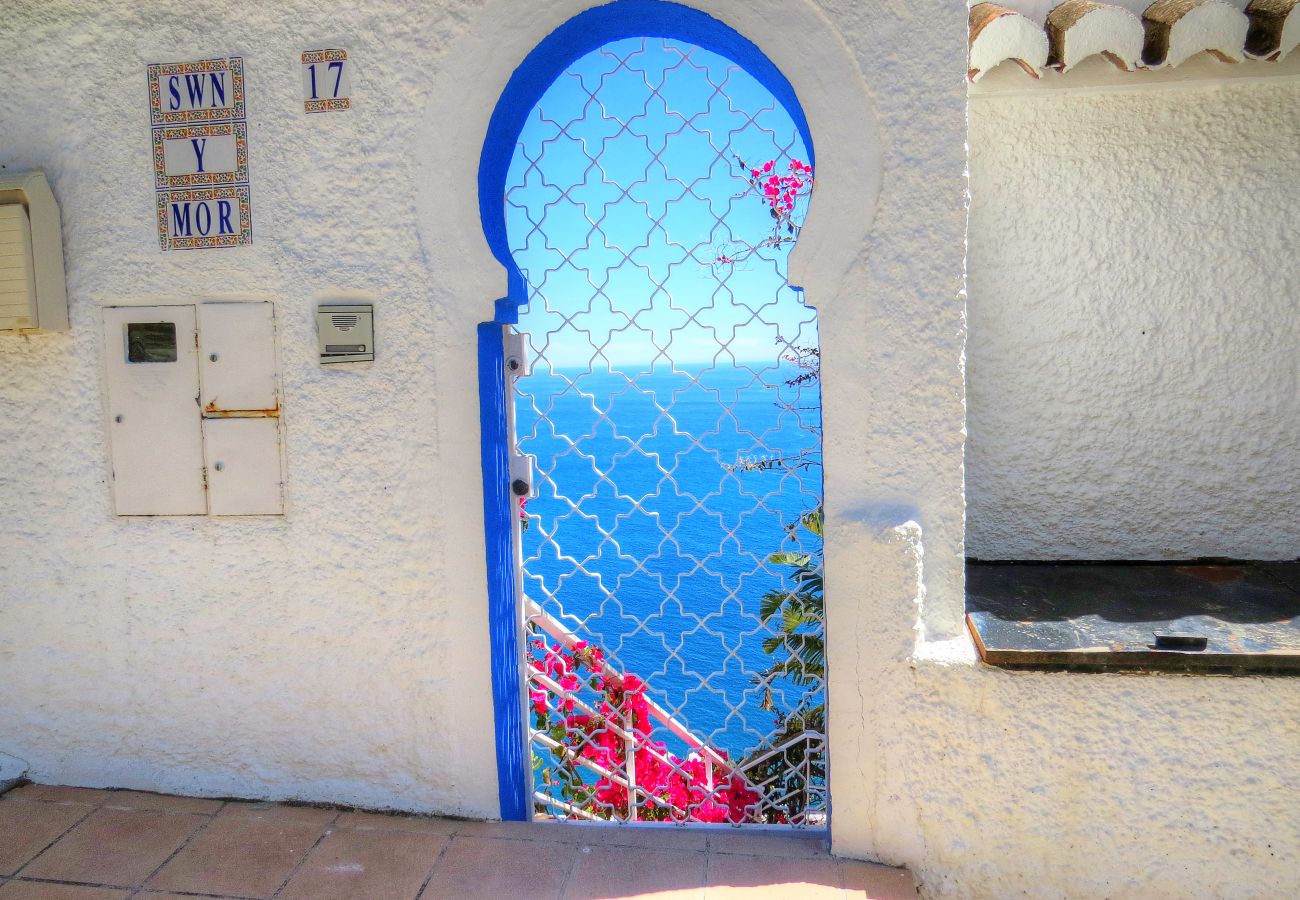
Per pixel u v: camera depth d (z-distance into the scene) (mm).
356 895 2975
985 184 3748
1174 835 2891
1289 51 3240
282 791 3502
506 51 3088
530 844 3250
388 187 3193
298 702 3451
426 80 3139
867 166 2957
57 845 3229
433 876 3070
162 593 3477
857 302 3004
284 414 3328
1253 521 3764
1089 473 3836
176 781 3557
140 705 3543
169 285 3338
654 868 3105
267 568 3402
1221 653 2777
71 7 3303
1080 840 2949
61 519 3502
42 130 3352
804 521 3545
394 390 3258
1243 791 2834
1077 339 3779
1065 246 3744
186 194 3301
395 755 3424
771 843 3256
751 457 3494
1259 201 3635
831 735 3107
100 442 3447
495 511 3283
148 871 3092
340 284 3252
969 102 3697
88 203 3354
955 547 3053
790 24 2955
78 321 3406
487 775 3377
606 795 3992
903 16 2910
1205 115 3625
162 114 3287
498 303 3221
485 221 3186
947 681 2971
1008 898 3014
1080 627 3057
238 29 3225
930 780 3029
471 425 3230
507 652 3379
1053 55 3383
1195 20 3199
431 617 3326
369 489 3311
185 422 3387
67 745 3602
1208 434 3754
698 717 7094
